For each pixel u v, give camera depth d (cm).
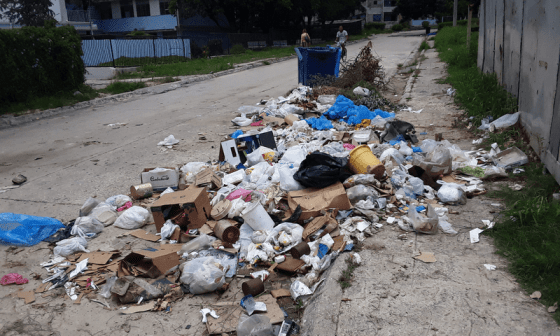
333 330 282
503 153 571
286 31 4372
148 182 561
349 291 322
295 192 479
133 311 329
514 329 269
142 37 2838
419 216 407
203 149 764
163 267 368
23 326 317
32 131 1005
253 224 425
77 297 351
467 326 275
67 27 1427
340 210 446
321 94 1097
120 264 371
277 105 1071
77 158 757
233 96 1335
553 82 483
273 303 325
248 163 624
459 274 333
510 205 438
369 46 1234
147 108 1230
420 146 657
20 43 1252
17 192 602
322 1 4181
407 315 291
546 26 521
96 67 2039
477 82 970
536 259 324
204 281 338
